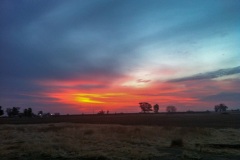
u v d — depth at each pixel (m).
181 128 40.06
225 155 21.94
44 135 34.00
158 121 83.75
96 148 23.53
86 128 44.19
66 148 23.00
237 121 78.00
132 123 72.31
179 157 20.73
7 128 46.66
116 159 19.48
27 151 21.75
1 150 22.55
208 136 35.03
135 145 25.91
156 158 20.31
